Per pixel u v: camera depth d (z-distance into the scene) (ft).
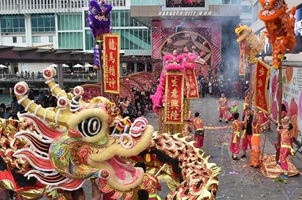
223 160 27.68
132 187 10.12
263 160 25.22
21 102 9.11
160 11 85.56
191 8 84.12
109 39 24.16
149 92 57.52
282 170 23.34
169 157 14.25
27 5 133.90
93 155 9.59
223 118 48.83
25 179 11.19
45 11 133.18
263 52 46.68
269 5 21.31
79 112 9.18
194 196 11.14
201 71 86.69
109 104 9.84
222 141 34.04
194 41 91.56
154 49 92.84
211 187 11.32
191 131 39.14
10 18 137.39
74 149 9.52
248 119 27.78
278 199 19.67
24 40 139.33
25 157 9.48
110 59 24.44
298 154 28.66
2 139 11.40
